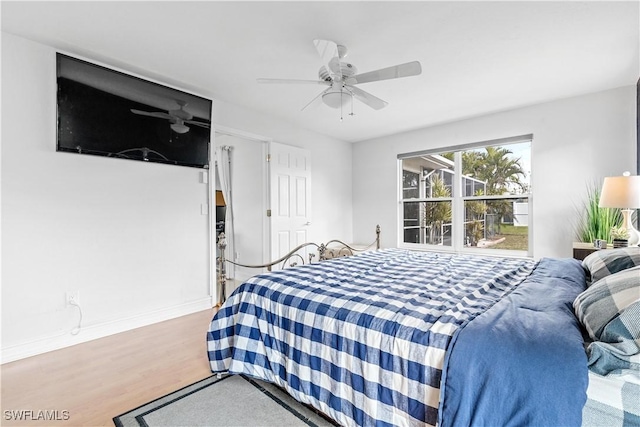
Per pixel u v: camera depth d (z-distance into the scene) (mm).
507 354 938
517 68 2641
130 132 2711
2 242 2150
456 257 2666
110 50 2373
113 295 2668
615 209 2963
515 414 873
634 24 2010
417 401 1087
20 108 2215
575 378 850
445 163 4348
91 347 2385
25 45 2230
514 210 3773
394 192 4820
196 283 3281
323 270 2123
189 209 3219
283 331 1617
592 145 3193
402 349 1136
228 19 1981
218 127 3404
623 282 1076
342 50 2297
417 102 3418
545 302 1263
